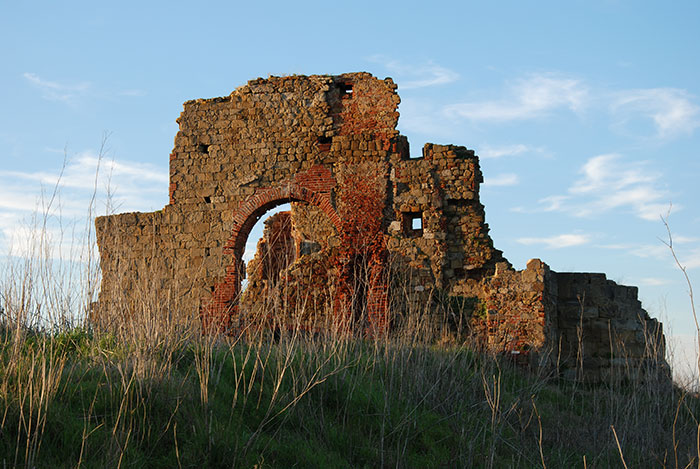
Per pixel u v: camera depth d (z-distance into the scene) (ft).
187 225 66.49
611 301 55.57
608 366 54.03
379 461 26.89
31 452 20.88
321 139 65.77
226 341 35.32
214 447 23.91
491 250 60.44
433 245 60.54
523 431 31.22
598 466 28.96
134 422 24.18
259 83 67.51
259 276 65.00
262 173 65.98
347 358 34.91
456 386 33.68
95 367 27.76
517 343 51.06
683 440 31.14
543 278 51.96
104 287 33.55
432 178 62.08
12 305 28.58
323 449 26.55
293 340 32.86
